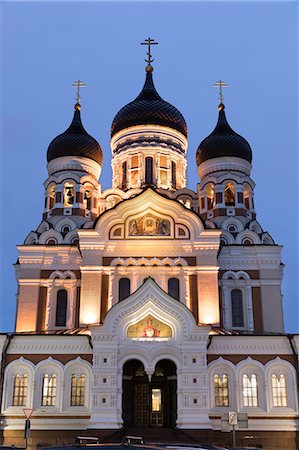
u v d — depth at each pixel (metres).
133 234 37.44
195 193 45.28
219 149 44.81
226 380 32.47
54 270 39.00
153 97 49.72
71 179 43.50
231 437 31.16
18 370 32.88
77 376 32.72
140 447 8.05
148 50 52.72
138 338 32.22
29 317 37.66
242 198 43.19
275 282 38.75
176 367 32.19
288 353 32.78
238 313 38.28
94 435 30.17
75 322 37.66
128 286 37.00
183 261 36.88
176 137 48.56
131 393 34.56
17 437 31.67
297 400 31.92
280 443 31.19
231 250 39.38
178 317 32.38
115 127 49.31
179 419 30.61
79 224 42.06
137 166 46.75
